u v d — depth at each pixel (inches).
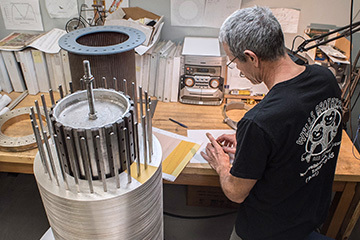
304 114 34.6
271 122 34.0
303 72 36.3
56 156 33.5
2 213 78.8
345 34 50.3
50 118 29.7
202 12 72.6
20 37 71.7
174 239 74.3
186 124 62.9
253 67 38.6
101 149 27.8
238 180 39.2
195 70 66.9
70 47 45.1
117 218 30.7
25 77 70.1
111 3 72.4
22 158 52.5
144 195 31.5
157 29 69.0
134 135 32.0
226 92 71.4
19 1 72.7
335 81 38.4
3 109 63.8
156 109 67.9
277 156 36.5
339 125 41.4
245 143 35.5
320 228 73.1
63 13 73.8
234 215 80.4
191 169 51.9
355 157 54.7
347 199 57.4
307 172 39.4
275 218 43.3
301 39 74.4
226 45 38.5
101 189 29.6
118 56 46.5
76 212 29.6
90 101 29.5
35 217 77.9
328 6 70.2
